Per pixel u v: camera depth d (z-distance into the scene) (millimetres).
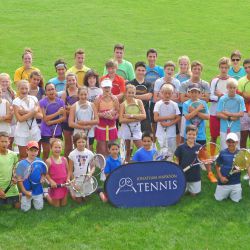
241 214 12062
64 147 15125
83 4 38031
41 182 12102
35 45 28938
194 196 12922
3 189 12102
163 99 14211
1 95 13867
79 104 13812
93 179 12531
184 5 38219
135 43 29891
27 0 38562
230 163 12469
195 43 30062
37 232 11258
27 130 13711
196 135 13227
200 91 14312
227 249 10727
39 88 15109
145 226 11523
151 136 13070
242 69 15828
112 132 14180
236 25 33719
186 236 11156
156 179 12375
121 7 37500
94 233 11250
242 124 14680
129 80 16172
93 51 28297
